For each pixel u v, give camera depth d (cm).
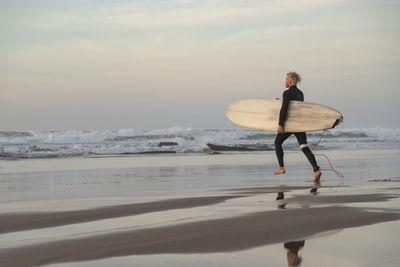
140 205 696
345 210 590
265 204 680
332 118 1071
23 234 489
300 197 753
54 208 673
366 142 3534
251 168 1505
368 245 411
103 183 1086
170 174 1316
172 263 363
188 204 704
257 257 376
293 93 1087
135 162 1877
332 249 398
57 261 373
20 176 1287
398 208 605
